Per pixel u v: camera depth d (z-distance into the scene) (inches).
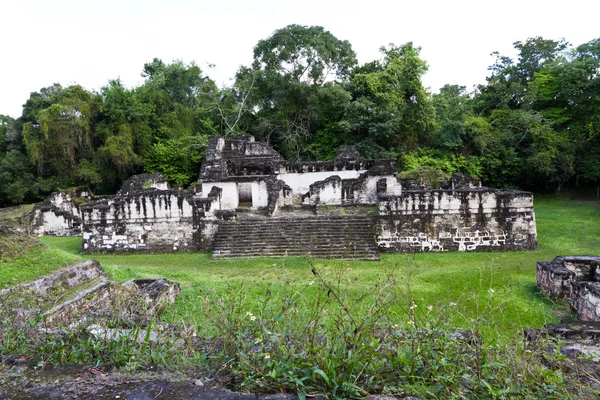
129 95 1210.0
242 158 903.1
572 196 1075.9
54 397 115.3
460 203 578.9
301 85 1096.2
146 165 1180.5
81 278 347.3
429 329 148.3
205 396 112.4
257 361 128.5
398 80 1091.9
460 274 440.5
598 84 1015.0
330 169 860.0
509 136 1100.5
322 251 552.1
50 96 1216.2
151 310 230.8
